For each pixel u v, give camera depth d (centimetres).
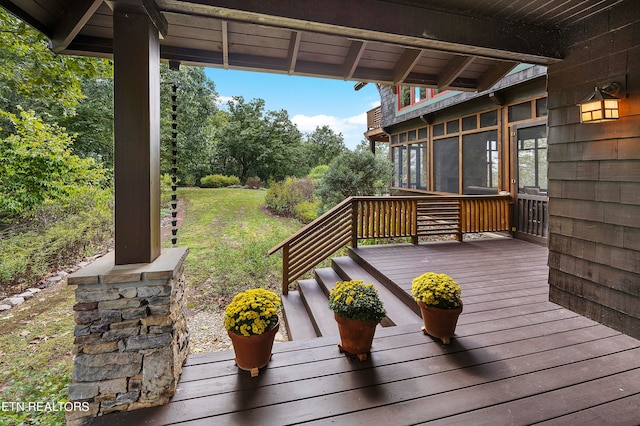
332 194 795
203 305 443
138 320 181
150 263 195
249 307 214
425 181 904
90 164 859
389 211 532
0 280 468
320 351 237
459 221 577
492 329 262
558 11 256
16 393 253
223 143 2209
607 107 247
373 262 432
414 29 238
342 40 289
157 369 183
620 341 242
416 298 254
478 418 169
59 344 338
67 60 503
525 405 178
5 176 642
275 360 225
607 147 260
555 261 310
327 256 470
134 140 190
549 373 206
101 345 178
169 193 1159
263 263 550
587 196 278
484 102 679
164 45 284
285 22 215
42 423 219
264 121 2322
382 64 345
